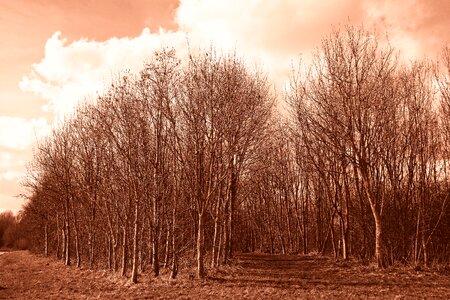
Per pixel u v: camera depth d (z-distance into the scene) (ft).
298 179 167.02
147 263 105.40
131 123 80.53
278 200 185.06
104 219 112.06
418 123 91.30
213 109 81.66
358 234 116.57
